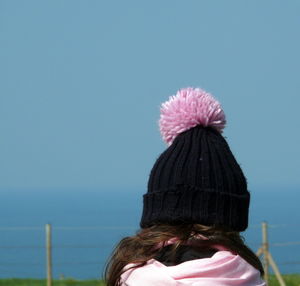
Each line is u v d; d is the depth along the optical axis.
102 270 3.82
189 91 3.83
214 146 3.72
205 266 3.46
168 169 3.70
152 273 3.46
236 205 3.68
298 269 46.91
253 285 3.49
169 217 3.65
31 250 97.19
